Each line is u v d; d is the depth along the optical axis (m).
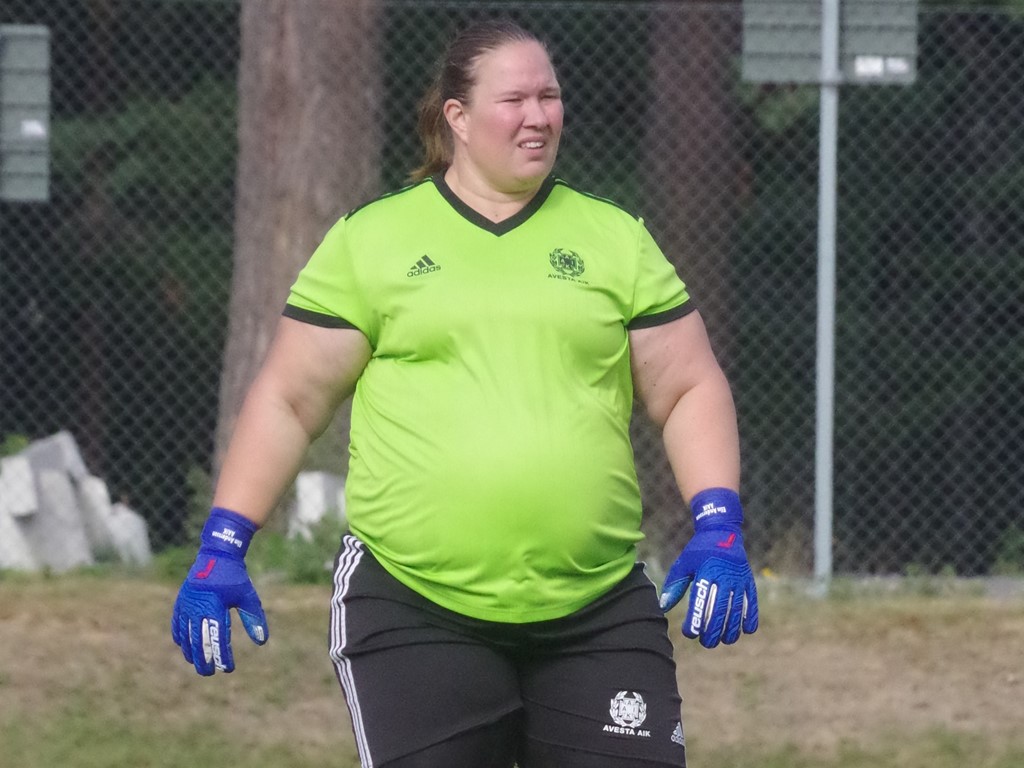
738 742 23.53
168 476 41.78
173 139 49.47
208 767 21.95
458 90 12.40
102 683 25.44
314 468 35.69
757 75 32.16
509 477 11.88
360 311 12.46
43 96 33.66
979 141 45.41
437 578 12.14
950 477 41.66
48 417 46.62
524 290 12.10
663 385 12.73
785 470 40.47
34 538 36.19
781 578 34.47
